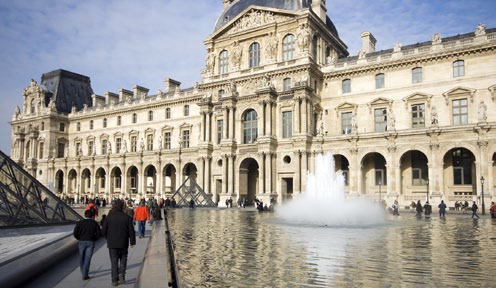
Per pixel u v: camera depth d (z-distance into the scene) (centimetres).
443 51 6353
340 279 1611
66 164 11031
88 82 13675
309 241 2623
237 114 7625
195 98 9375
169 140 9838
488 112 5994
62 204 3297
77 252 2156
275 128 7262
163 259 1538
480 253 2175
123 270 1467
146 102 10231
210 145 7919
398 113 6750
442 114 6362
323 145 6788
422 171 6388
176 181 8781
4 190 2909
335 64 7412
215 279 1617
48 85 12838
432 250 2269
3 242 2000
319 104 7375
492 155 5459
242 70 7794
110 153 10250
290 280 1598
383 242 2578
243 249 2311
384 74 6956
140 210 2856
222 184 7512
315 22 7325
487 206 5397
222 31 8169
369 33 8019
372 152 6406
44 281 1509
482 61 6116
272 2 7775
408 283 1546
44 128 11812
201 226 3603
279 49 7481
